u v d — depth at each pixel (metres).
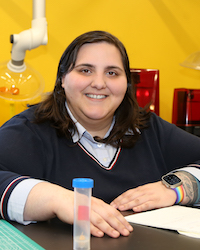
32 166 1.10
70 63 1.17
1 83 1.53
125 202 1.02
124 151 1.27
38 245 0.64
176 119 2.53
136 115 1.32
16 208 0.81
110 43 1.17
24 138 1.12
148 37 2.91
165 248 0.65
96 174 1.16
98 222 0.73
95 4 2.68
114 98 1.19
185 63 2.42
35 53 2.50
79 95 1.16
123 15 2.80
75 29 2.62
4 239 0.68
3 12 2.37
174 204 1.06
